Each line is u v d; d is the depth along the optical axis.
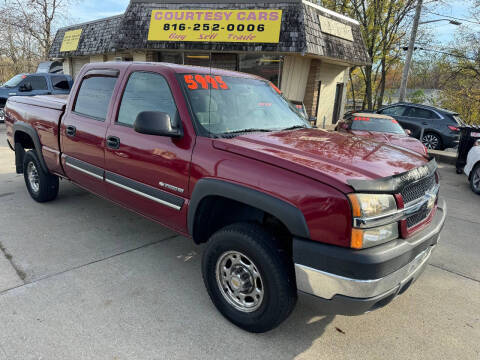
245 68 13.38
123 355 2.32
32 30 25.38
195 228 2.80
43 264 3.39
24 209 4.79
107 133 3.43
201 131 2.75
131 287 3.09
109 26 16.38
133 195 3.29
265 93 3.61
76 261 3.48
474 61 22.27
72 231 4.16
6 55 29.38
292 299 2.33
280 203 2.18
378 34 23.56
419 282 3.46
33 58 29.45
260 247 2.31
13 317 2.62
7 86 13.88
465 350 2.53
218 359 2.33
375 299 2.09
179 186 2.81
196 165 2.66
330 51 12.88
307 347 2.49
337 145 2.76
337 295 2.09
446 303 3.11
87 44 17.41
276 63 12.96
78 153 3.88
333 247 2.06
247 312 2.53
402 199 2.21
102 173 3.58
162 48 13.02
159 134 2.68
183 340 2.48
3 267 3.30
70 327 2.54
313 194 2.09
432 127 12.59
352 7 22.88
